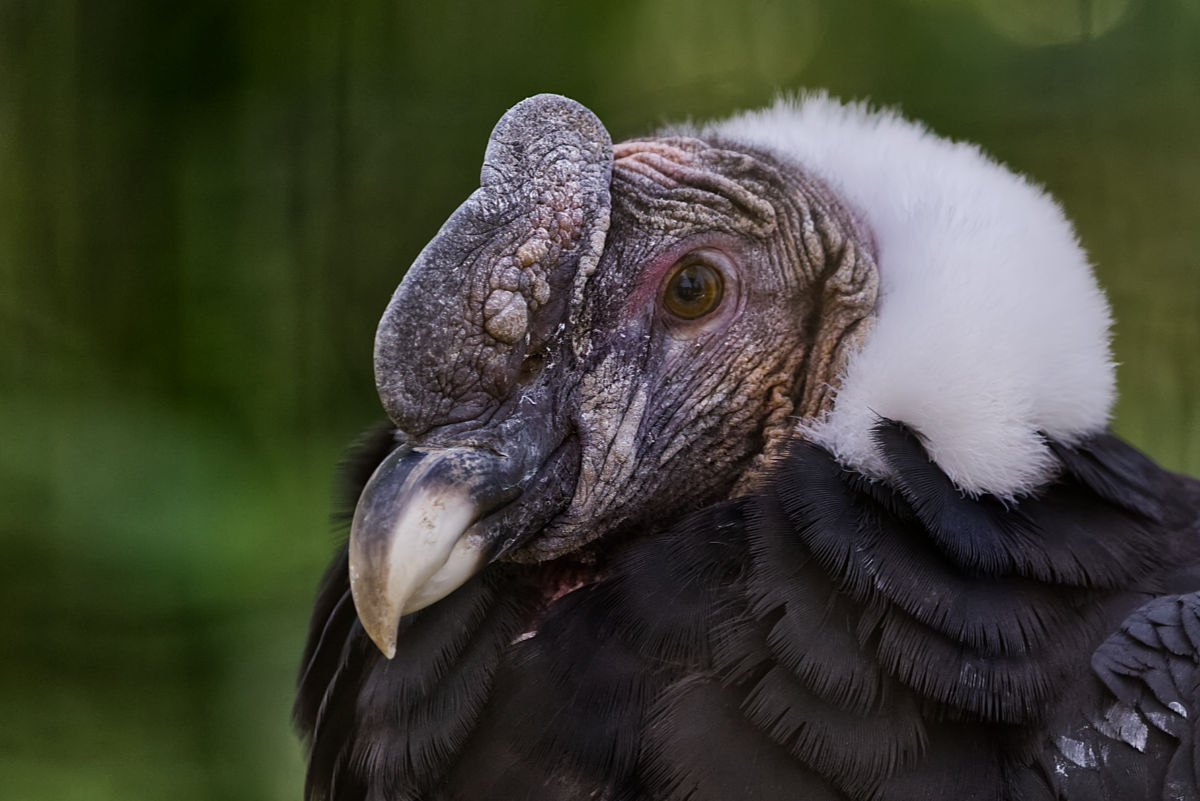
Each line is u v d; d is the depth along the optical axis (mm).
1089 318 3344
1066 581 3322
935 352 3324
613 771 3314
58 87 3889
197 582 3660
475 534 3316
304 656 3402
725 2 3920
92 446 3678
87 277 3850
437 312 3307
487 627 3340
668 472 3352
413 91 3844
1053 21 3910
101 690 3656
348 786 3371
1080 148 3781
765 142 3375
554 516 3340
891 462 3320
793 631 3307
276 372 3781
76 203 3875
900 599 3307
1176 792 3303
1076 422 3340
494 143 3324
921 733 3307
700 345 3354
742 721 3309
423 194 3793
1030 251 3340
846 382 3338
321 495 3686
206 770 3646
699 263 3354
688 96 3844
